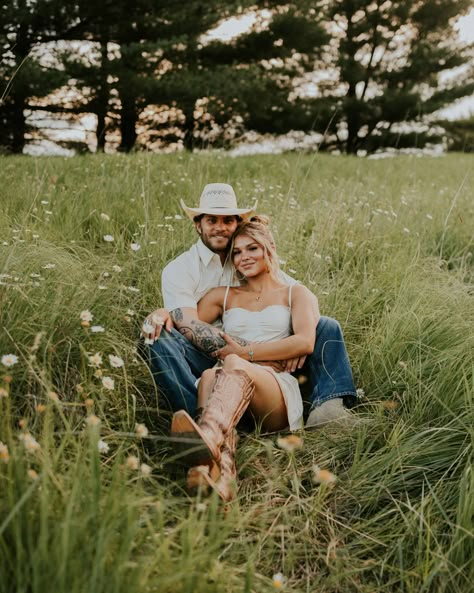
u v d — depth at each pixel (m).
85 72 15.18
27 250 3.34
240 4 16.67
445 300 3.79
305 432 2.80
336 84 25.97
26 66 13.09
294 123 23.81
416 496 2.38
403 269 4.34
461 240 5.30
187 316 3.07
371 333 3.51
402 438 2.64
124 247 4.39
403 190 7.20
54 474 1.81
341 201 5.75
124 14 15.57
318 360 2.97
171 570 1.64
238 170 7.55
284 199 5.80
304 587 2.00
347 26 25.16
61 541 1.52
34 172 6.21
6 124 16.75
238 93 16.61
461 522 2.07
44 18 14.61
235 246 3.12
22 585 1.54
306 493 2.44
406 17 24.52
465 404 2.67
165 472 2.44
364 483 2.42
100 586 1.48
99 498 1.71
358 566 2.08
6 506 1.67
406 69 25.78
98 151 10.52
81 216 4.66
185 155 8.80
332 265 4.49
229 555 2.02
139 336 3.18
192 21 16.47
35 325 2.64
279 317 3.05
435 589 1.97
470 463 2.33
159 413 2.81
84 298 3.05
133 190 5.45
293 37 19.56
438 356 3.15
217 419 2.33
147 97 15.89
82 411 2.51
